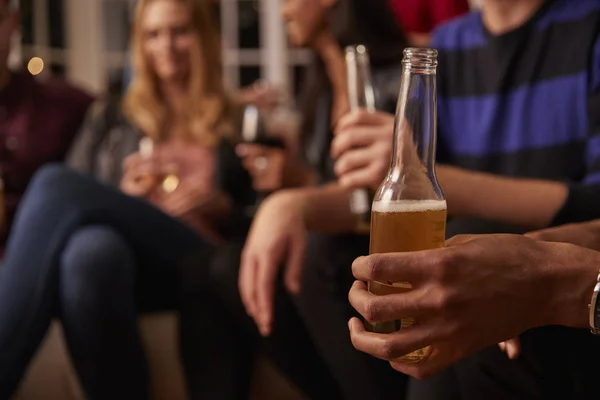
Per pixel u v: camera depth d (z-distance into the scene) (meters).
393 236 0.71
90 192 1.57
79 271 1.46
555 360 0.84
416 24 2.94
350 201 1.27
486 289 0.67
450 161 1.48
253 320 1.37
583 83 1.29
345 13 1.79
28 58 3.76
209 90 2.37
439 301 0.66
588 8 1.33
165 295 1.70
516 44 1.36
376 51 1.73
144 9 2.37
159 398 1.72
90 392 1.50
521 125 1.36
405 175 0.73
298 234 1.24
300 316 1.30
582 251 0.71
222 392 1.43
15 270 1.47
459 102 1.46
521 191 1.05
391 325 0.71
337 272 1.23
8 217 2.13
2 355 1.43
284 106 3.02
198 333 1.45
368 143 1.10
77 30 4.32
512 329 0.71
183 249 1.69
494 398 0.87
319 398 1.36
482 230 0.92
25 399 1.71
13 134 2.22
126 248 1.53
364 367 1.19
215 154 2.28
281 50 4.28
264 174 1.99
